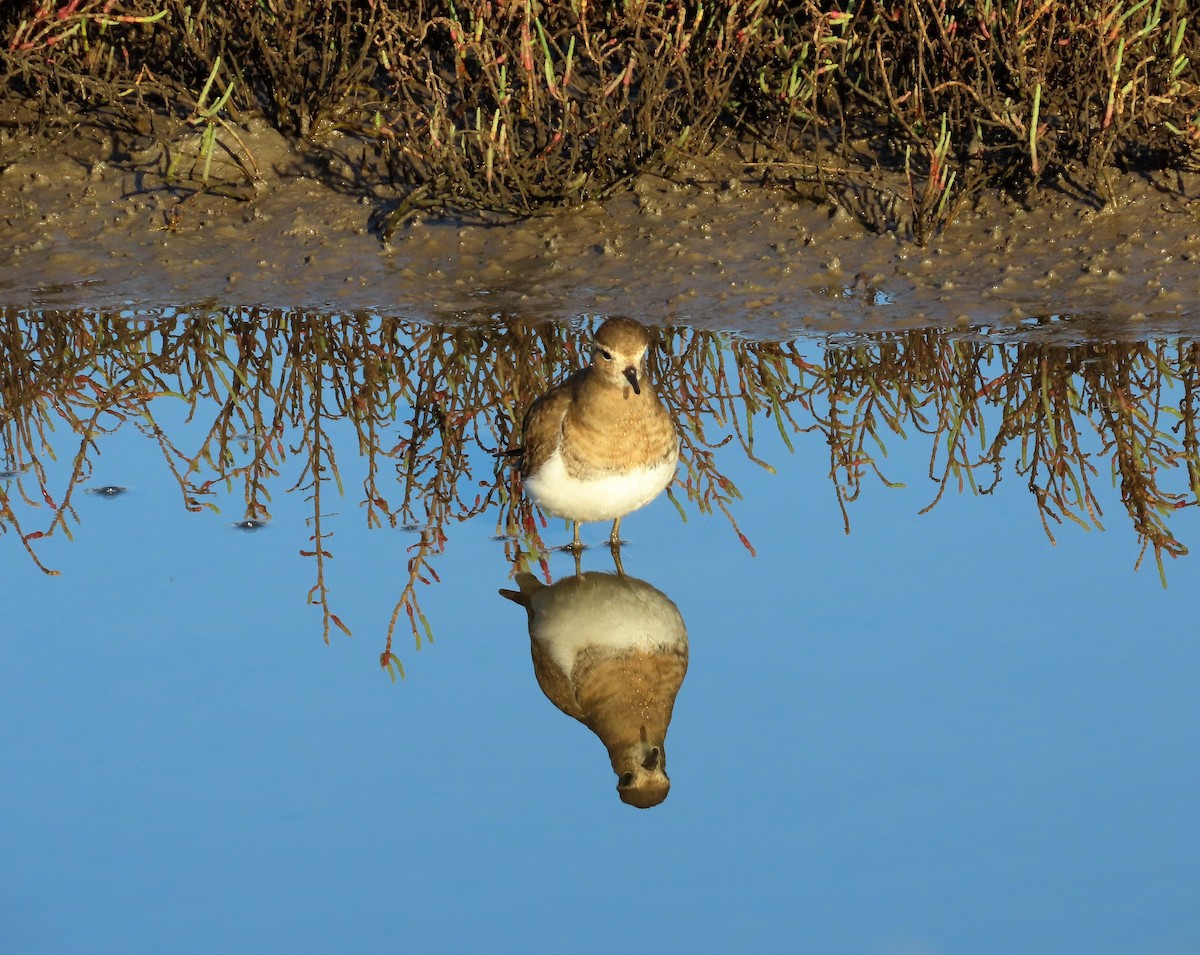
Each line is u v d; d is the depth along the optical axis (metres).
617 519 10.34
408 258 13.79
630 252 13.68
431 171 14.23
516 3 14.24
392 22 14.42
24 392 12.18
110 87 14.59
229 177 14.53
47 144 14.76
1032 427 11.37
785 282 13.24
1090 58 13.66
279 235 14.03
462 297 13.30
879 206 13.81
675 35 14.46
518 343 12.66
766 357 12.34
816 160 14.03
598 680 9.12
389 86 15.31
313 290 13.49
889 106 13.91
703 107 14.34
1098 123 13.73
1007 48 13.84
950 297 12.88
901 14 14.39
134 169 14.54
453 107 14.56
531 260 13.69
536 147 14.12
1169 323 12.24
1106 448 11.05
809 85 14.29
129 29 15.32
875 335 12.52
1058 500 10.48
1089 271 12.91
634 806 7.95
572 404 9.66
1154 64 13.91
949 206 13.66
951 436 11.32
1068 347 12.09
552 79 13.76
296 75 14.66
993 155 14.02
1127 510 10.32
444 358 12.55
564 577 10.15
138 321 13.11
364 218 14.18
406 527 10.62
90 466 11.29
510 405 11.98
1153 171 13.54
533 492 10.05
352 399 12.17
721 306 13.00
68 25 14.76
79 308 13.27
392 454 11.49
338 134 14.83
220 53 14.62
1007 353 12.10
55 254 13.91
